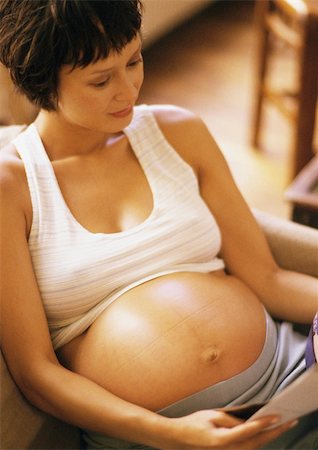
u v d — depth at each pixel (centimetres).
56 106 109
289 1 227
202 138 125
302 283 125
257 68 265
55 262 107
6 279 102
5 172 108
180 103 311
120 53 100
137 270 111
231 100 313
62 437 110
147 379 104
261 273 125
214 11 395
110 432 101
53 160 115
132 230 112
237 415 98
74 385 101
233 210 125
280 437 107
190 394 104
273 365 112
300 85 235
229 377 106
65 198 113
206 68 339
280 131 295
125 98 105
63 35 97
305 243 129
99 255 108
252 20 387
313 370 86
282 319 128
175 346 105
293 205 174
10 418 101
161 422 97
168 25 354
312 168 186
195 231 117
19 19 99
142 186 118
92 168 116
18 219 106
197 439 95
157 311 108
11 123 134
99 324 109
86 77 101
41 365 102
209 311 110
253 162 274
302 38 226
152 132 122
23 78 105
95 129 109
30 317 103
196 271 117
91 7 95
